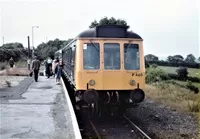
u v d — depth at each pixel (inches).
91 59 454.0
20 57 2591.0
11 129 358.3
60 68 870.4
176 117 534.0
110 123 469.7
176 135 420.5
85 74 450.6
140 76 462.6
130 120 483.2
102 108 482.6
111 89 454.6
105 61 455.2
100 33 458.3
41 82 922.7
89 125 456.8
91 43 454.9
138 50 465.4
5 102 549.0
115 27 462.0
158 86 1077.1
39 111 470.3
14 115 438.0
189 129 453.4
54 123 390.9
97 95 443.2
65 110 480.4
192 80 1346.0
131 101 464.1
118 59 458.3
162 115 547.8
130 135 407.5
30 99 586.9
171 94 870.4
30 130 354.6
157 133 426.3
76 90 459.5
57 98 604.4
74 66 482.9
